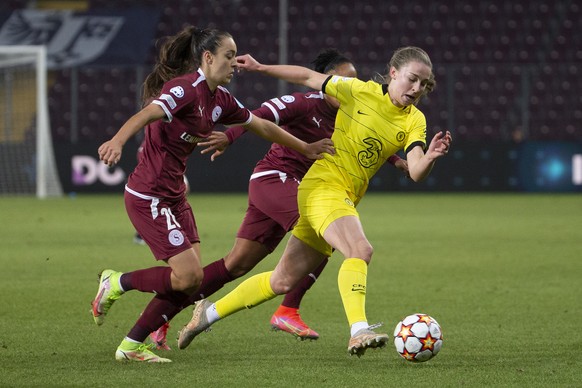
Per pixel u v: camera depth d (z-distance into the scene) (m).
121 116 103.25
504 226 58.66
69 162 93.94
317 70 25.30
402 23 108.31
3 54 92.19
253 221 23.95
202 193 95.19
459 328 24.45
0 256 41.75
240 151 94.94
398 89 20.05
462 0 109.00
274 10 108.69
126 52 96.44
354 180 20.80
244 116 20.59
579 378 18.22
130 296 30.22
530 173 95.88
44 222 60.91
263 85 102.38
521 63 106.75
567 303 28.97
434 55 106.88
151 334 21.73
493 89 105.06
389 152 20.72
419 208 74.69
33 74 96.62
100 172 94.12
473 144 96.19
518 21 108.25
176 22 107.56
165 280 19.92
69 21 98.56
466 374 18.58
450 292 31.41
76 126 101.19
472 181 96.38
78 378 18.14
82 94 103.38
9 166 92.88
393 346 21.94
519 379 18.11
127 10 99.81
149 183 20.03
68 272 36.34
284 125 24.89
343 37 107.62
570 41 107.69
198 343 22.47
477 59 106.81
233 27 107.81
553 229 56.62
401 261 40.56
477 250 45.06
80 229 55.91
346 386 17.45
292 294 23.12
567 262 40.25
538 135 104.75
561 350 21.33
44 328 24.28
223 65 19.80
